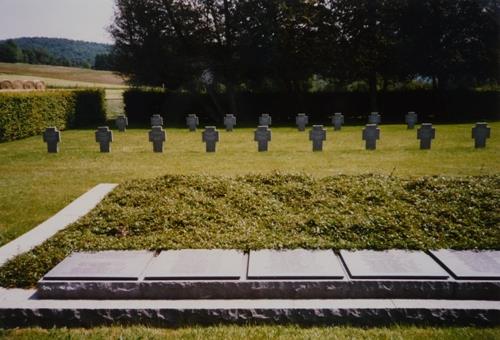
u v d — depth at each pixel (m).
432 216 5.94
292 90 32.22
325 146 15.67
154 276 4.36
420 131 14.21
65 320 4.15
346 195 6.94
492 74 29.69
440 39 29.17
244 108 30.75
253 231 5.64
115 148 16.17
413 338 3.83
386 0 27.56
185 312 4.12
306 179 7.93
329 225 5.72
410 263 4.61
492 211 6.12
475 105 29.44
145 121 30.69
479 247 5.04
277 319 4.11
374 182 7.60
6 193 9.18
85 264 4.70
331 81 31.64
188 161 12.80
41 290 4.33
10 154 14.97
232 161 12.63
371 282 4.25
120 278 4.37
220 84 30.56
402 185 7.37
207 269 4.52
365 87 33.50
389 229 5.55
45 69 75.69
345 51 29.02
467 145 15.21
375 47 28.92
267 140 14.45
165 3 28.88
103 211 6.51
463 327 4.02
